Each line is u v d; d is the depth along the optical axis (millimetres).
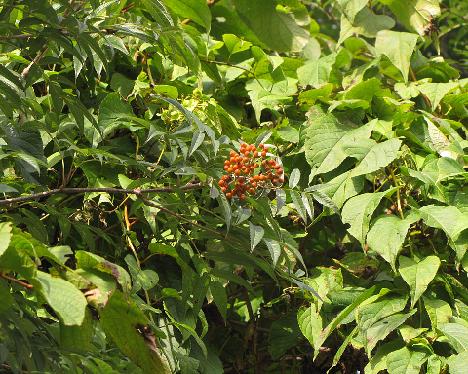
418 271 1650
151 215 1591
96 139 1645
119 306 1293
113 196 1697
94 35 1646
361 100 1847
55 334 1319
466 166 1788
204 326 1630
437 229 1756
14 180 1597
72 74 1806
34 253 1151
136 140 1757
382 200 1788
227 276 1590
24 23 1378
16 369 1197
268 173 1435
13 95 1397
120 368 1421
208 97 1787
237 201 1453
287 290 1733
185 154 1411
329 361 1810
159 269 1734
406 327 1632
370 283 1762
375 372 1603
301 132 1836
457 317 1649
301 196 1467
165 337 1358
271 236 1526
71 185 1746
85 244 1718
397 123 1866
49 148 1735
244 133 1865
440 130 1870
